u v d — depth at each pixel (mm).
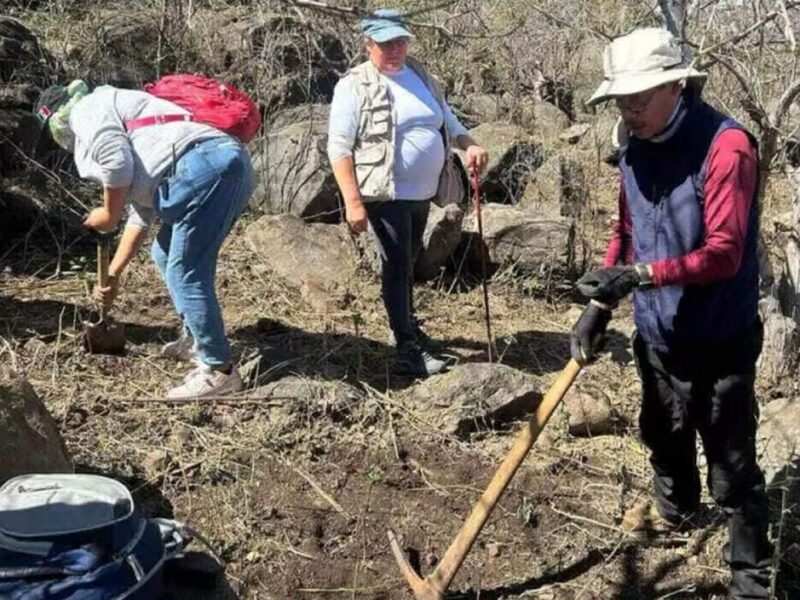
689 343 3180
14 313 4957
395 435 4238
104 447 4047
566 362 4992
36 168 5934
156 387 4469
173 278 4223
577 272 5930
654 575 3652
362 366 4746
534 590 3586
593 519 3895
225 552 3643
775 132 4324
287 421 4250
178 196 4043
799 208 4844
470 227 5828
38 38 7215
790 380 4637
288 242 5703
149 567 2828
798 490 3891
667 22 4488
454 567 3266
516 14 8156
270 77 7195
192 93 4180
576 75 8891
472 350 5059
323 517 3840
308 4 2857
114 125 3996
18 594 2670
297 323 5137
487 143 6984
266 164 6352
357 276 5566
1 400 3408
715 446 3281
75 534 2744
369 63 4426
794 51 4238
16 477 3111
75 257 5582
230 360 4395
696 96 2982
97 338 4617
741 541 3326
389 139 4328
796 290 4832
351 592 3545
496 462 4156
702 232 3006
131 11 7676
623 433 4410
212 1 7910
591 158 7570
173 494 3869
